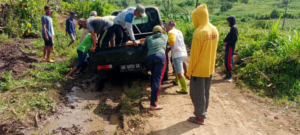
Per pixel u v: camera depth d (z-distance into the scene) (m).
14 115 4.16
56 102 4.84
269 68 5.61
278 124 3.83
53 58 7.99
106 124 4.10
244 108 4.42
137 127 3.89
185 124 3.88
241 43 7.46
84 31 6.84
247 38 8.17
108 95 5.25
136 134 3.69
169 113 4.28
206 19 3.37
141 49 5.09
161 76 4.40
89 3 27.38
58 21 17.44
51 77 5.95
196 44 3.28
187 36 10.78
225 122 3.94
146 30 7.34
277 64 5.53
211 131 3.68
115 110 4.53
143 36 6.82
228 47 5.62
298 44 5.73
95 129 3.95
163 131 3.72
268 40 7.09
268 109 4.34
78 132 3.85
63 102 4.90
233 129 3.72
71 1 31.00
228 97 4.93
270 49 6.35
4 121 4.02
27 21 11.30
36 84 5.45
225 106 4.53
